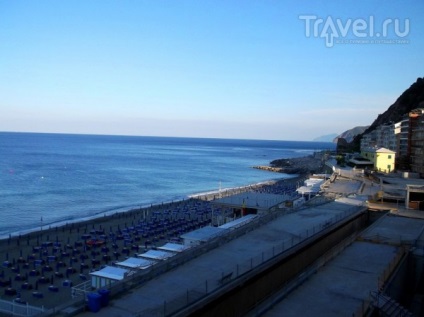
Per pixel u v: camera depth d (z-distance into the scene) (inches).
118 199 4495.6
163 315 801.6
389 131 6072.8
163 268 1109.1
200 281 1023.6
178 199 4539.9
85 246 2304.4
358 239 1628.9
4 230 2945.4
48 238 2541.8
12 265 1982.0
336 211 2100.1
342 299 1047.6
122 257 2148.1
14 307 1349.7
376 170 4692.4
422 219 2047.2
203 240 1782.7
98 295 844.0
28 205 3917.3
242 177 7145.7
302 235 1541.6
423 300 1416.1
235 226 2065.7
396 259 1368.1
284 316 949.2
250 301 1074.7
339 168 4751.5
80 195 4589.1
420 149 4389.8
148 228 2787.9
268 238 1496.1
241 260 1209.4
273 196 2874.0
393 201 2623.0
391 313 978.1
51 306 1466.5
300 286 1132.5
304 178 6456.7
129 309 845.8
